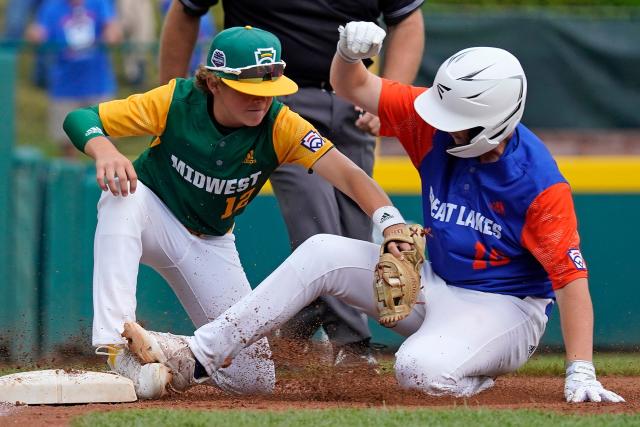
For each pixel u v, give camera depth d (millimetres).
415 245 15844
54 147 29078
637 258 28172
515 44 28922
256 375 16969
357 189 16484
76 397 14898
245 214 26734
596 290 28094
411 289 15680
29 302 26984
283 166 20719
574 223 15625
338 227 21062
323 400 15750
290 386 17641
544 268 15781
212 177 16594
